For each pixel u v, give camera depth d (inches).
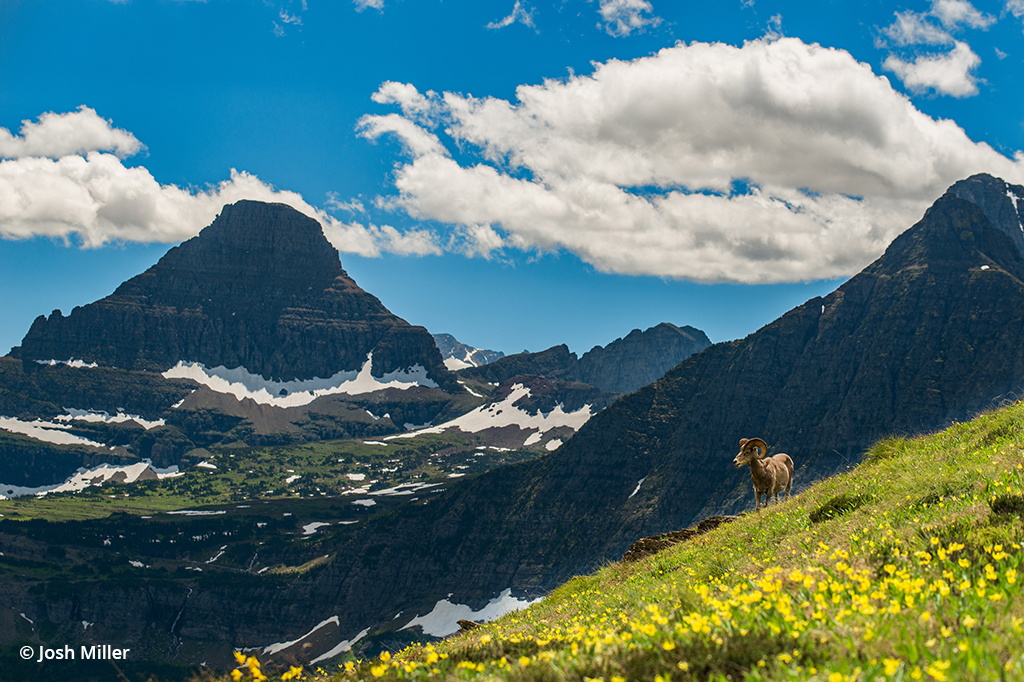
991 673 221.6
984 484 514.3
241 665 345.1
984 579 308.8
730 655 275.0
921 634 263.4
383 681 378.6
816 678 238.5
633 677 276.8
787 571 439.2
